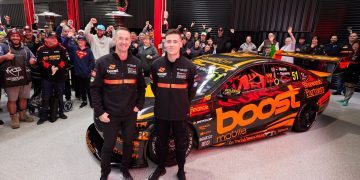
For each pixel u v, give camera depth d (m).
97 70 2.06
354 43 5.42
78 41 4.46
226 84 2.96
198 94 2.84
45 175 2.57
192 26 8.91
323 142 3.66
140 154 2.58
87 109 4.73
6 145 3.16
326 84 4.11
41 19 12.66
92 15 11.39
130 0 10.33
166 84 2.16
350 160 3.17
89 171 2.68
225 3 9.01
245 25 8.83
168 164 2.79
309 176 2.78
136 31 10.80
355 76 5.38
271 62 3.42
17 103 3.99
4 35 3.60
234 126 3.08
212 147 3.33
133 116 2.28
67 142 3.31
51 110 3.96
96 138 2.98
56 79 3.88
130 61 2.16
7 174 2.56
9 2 13.37
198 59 3.74
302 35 8.02
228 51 7.94
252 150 3.31
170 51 2.05
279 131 3.65
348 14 7.14
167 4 9.70
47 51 3.71
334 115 4.95
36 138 3.39
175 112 2.19
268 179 2.69
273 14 8.27
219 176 2.70
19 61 3.48
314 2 7.60
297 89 3.62
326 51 6.64
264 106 3.28
